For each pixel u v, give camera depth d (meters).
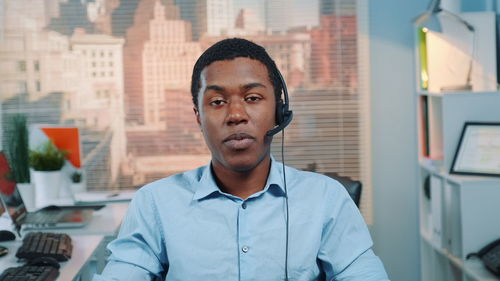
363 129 3.77
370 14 3.72
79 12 3.70
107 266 1.30
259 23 3.72
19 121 3.31
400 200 3.79
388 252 3.81
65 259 2.15
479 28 3.09
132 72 3.73
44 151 3.29
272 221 1.28
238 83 1.19
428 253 3.39
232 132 1.19
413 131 3.77
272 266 1.26
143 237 1.30
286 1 3.72
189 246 1.27
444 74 3.15
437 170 3.05
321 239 1.32
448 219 2.87
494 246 2.65
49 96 3.73
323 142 3.78
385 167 3.79
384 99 3.76
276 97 1.27
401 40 3.73
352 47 3.74
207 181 1.30
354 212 1.35
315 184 1.34
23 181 3.21
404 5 3.71
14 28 3.69
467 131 2.90
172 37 3.72
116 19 3.71
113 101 3.74
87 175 3.76
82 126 3.75
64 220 2.76
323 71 3.75
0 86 3.70
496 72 3.11
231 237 1.27
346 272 1.29
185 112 3.76
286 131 3.77
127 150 3.77
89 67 3.73
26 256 2.13
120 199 3.35
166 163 3.78
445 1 3.11
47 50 3.71
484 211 2.73
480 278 2.34
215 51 1.23
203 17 3.72
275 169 1.33
